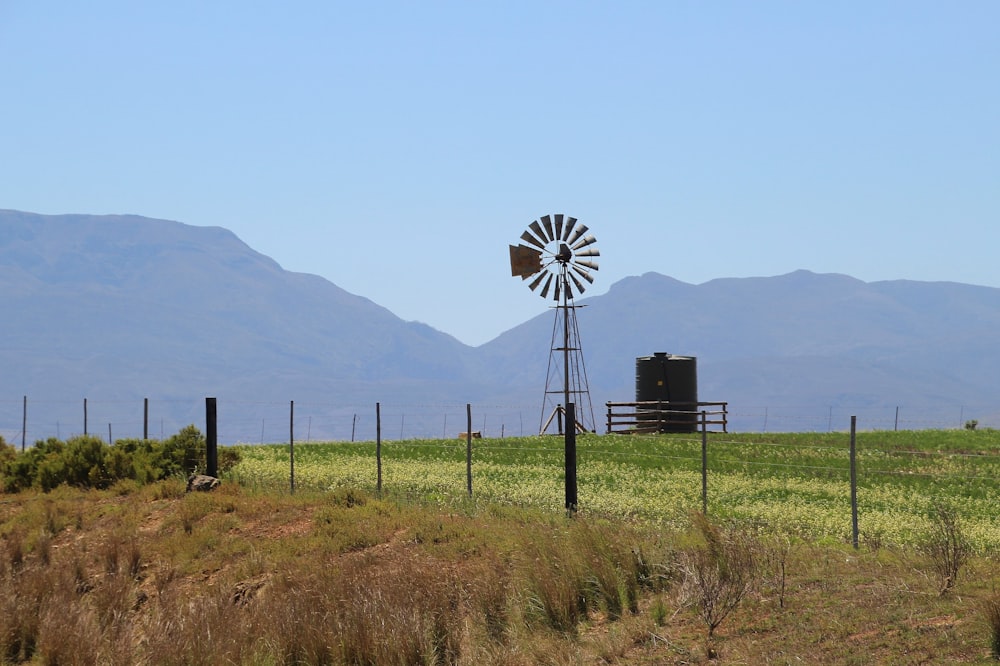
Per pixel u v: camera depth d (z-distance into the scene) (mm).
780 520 35500
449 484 47125
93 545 33719
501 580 24875
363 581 25188
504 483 48250
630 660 19734
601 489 45688
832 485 48156
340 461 59406
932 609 19734
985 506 41250
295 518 35375
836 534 32406
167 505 38969
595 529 27156
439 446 70750
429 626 22391
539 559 25094
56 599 26359
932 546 23547
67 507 39250
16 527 36688
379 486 40719
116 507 38906
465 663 21125
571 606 23297
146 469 45188
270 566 29703
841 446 66438
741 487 47531
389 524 32906
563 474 52812
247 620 23719
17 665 23719
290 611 23344
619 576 24594
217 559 31375
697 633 20656
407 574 25625
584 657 20344
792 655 18438
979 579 21781
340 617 22938
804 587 22656
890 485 47812
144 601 28500
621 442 71250
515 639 21891
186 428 49531
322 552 30141
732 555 23609
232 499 38250
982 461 57031
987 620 17734
